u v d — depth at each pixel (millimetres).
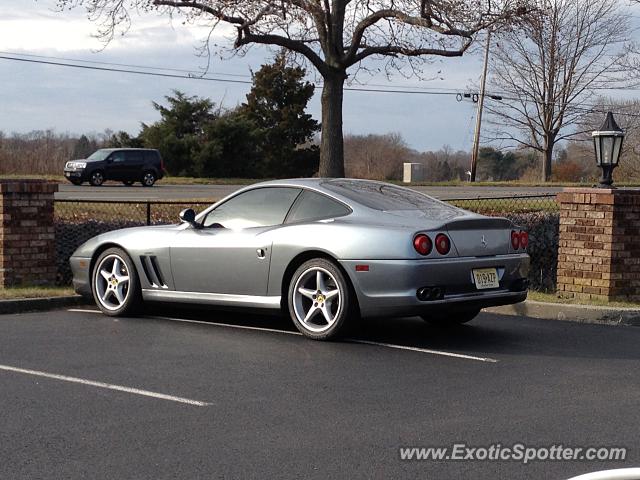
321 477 4160
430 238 7117
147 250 8609
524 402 5559
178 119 51781
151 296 8672
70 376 6203
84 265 9086
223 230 8195
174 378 6164
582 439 4773
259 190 8219
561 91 56594
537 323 8719
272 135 53438
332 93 17328
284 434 4836
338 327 7359
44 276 10531
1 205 10148
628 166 55062
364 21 16797
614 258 9703
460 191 33438
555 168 60062
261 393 5754
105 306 8938
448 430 4926
